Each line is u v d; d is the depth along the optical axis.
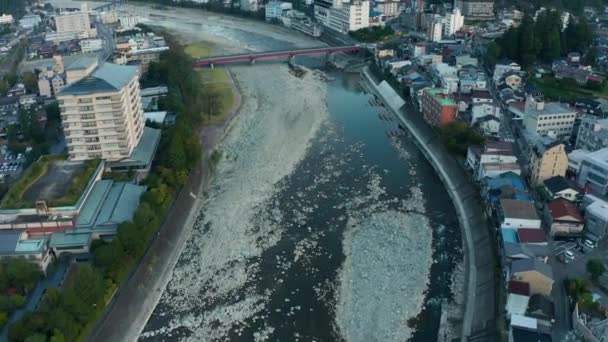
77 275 89.06
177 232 118.56
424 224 121.75
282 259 110.38
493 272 99.12
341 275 104.94
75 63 138.50
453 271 105.56
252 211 128.25
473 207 124.25
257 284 103.19
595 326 80.50
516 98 184.12
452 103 164.12
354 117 193.12
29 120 164.50
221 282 103.94
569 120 155.25
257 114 192.38
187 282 104.38
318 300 98.56
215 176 147.50
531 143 144.25
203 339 90.06
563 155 123.81
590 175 125.06
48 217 107.38
